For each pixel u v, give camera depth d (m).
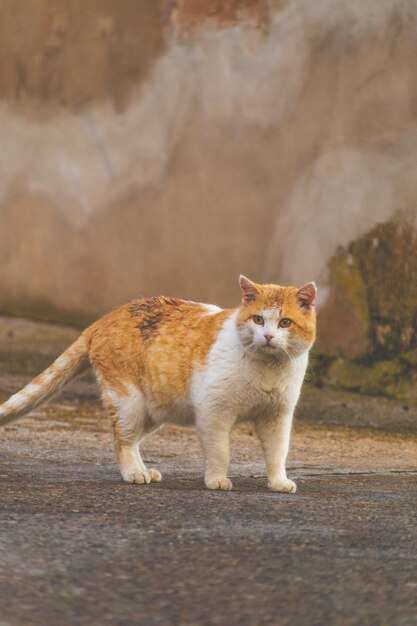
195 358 8.48
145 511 7.08
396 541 6.42
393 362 14.34
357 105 14.82
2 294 19.03
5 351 15.99
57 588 5.22
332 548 6.17
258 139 15.84
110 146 17.56
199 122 16.48
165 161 16.91
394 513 7.42
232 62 16.09
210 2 16.28
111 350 8.76
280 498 7.94
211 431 8.42
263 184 15.81
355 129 14.86
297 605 5.09
